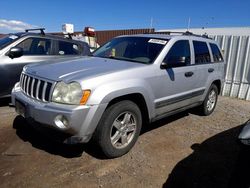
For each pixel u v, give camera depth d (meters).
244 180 2.47
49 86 3.26
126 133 3.70
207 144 4.39
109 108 3.39
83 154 3.68
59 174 3.17
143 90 3.75
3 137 4.09
